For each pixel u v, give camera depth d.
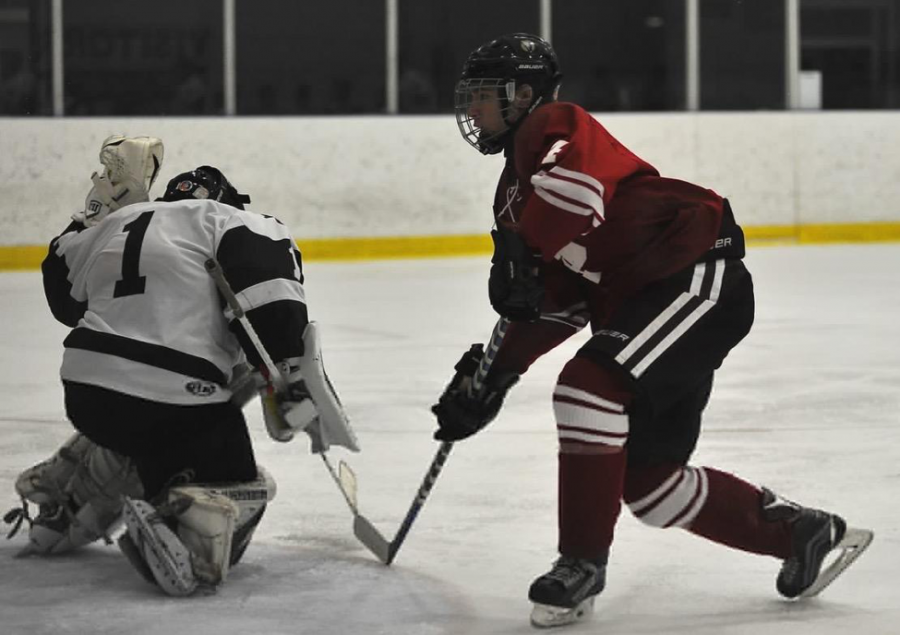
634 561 9.59
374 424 14.97
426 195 34.78
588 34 37.91
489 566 9.45
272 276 8.70
